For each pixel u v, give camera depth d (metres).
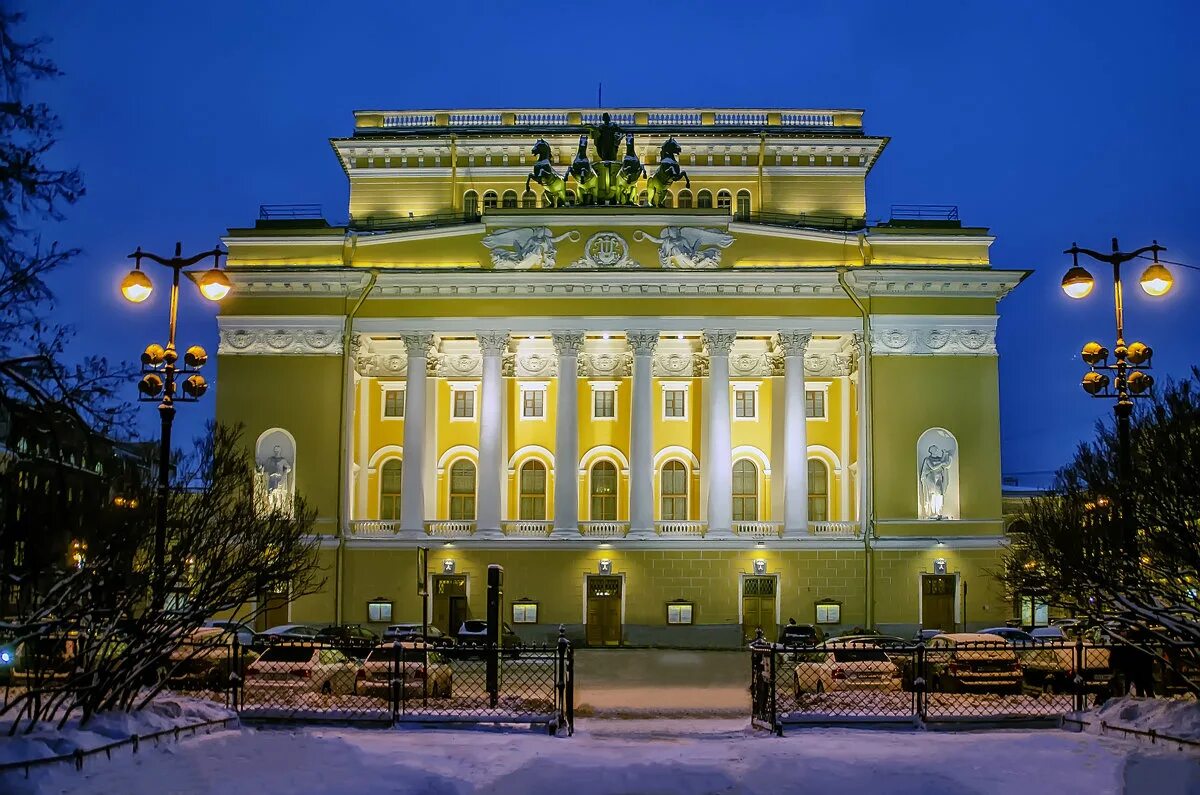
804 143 69.81
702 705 34.66
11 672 21.91
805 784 19.81
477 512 61.62
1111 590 26.02
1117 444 30.52
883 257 61.72
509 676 42.53
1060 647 27.42
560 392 61.34
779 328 61.28
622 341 65.56
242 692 27.25
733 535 60.66
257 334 61.06
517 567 60.38
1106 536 26.64
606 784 19.83
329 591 59.16
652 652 55.75
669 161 63.75
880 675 33.44
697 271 60.91
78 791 17.72
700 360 65.00
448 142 69.88
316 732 24.62
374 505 64.81
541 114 72.69
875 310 60.81
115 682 22.81
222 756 21.03
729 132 70.56
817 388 65.62
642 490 60.97
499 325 61.50
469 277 61.06
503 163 70.19
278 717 26.39
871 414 60.47
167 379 32.00
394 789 18.94
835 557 60.31
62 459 25.00
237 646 27.19
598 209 61.59
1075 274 30.58
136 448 32.16
